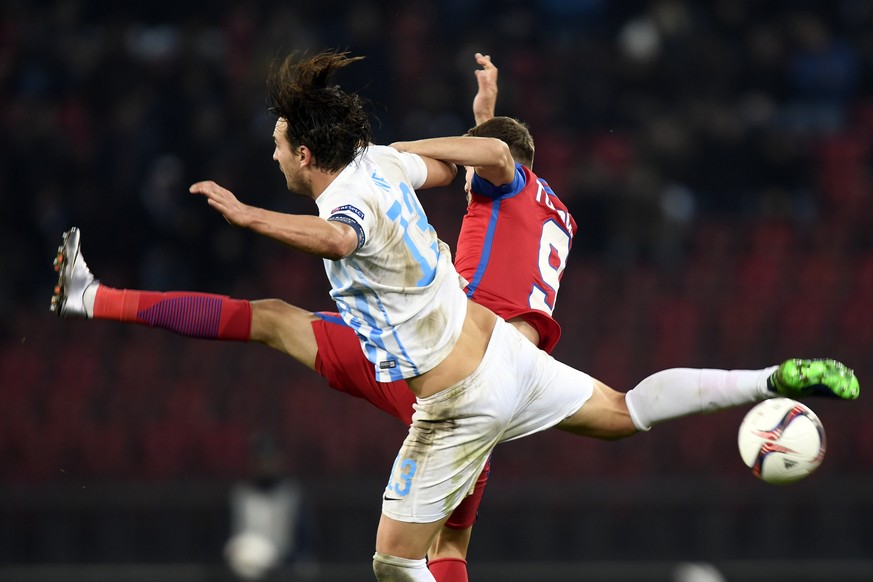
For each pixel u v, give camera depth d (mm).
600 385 17438
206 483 41094
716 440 43625
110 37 54781
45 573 35406
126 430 44344
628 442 43656
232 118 51500
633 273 49656
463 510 18688
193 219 49812
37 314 47812
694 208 54125
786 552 39562
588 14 62281
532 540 39500
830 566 36438
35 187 50688
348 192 15367
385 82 53562
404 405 17531
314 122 15719
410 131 52219
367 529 39156
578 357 47156
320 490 39250
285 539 35438
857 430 43781
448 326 15883
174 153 51156
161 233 49906
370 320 15844
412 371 15852
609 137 55844
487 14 59594
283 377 45531
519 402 16531
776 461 16188
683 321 48156
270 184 49344
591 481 41844
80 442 44156
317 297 49281
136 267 49594
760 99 57625
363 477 42719
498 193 18281
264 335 17594
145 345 46562
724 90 57125
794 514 39719
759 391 16391
